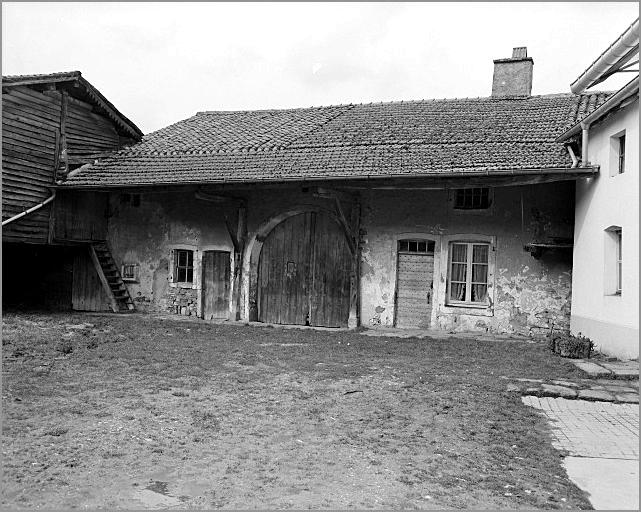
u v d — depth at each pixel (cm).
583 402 783
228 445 591
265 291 1603
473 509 457
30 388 778
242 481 501
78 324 1362
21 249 1745
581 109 1519
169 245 1677
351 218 1477
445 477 520
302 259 1570
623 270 1005
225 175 1420
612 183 1057
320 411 713
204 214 1642
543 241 1342
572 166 1162
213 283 1638
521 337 1337
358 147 1481
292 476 514
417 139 1478
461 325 1402
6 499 455
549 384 850
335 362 1017
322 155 1461
